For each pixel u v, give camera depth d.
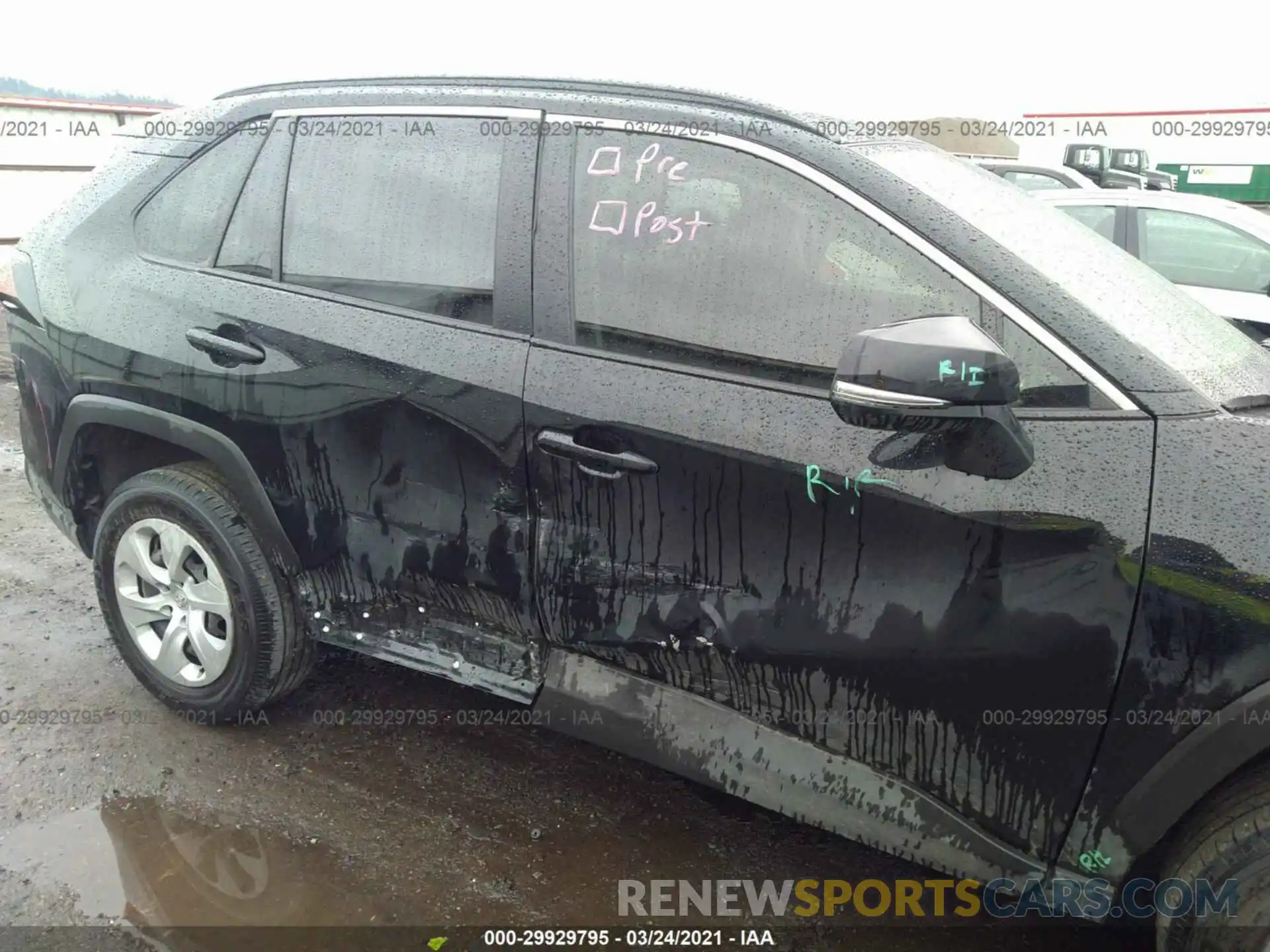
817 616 2.06
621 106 2.33
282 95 2.80
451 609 2.58
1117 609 1.78
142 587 3.03
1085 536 1.79
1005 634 1.88
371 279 2.54
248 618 2.79
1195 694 1.74
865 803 2.11
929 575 1.93
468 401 2.35
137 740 2.94
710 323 2.16
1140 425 1.81
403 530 2.54
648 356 2.20
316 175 2.67
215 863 2.47
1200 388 1.86
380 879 2.44
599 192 2.30
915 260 2.02
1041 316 1.91
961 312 1.97
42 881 2.38
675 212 2.22
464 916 2.34
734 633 2.16
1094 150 8.95
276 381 2.60
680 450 2.11
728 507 2.10
